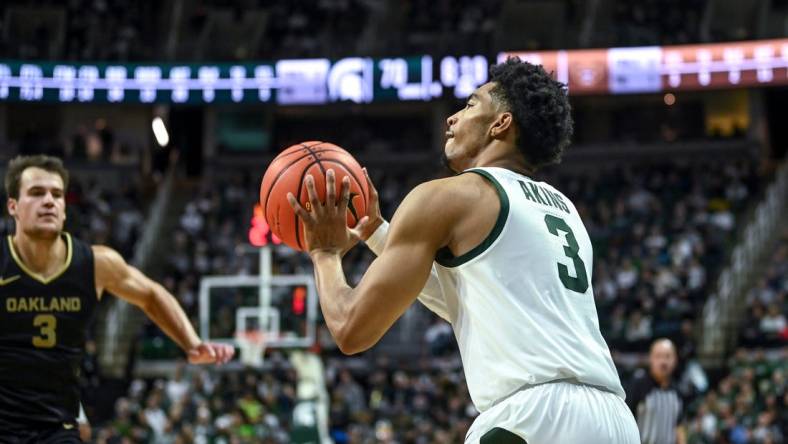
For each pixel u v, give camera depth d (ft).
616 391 9.34
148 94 72.74
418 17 83.71
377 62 71.56
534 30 82.33
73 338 14.08
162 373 59.00
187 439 43.24
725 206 71.61
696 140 80.28
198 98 72.84
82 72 72.43
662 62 70.08
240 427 45.01
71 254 14.17
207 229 72.69
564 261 9.31
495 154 9.81
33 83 71.82
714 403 46.57
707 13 82.28
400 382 52.31
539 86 9.75
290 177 9.84
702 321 60.49
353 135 84.74
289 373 51.52
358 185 10.02
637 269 64.08
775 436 44.78
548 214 9.45
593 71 70.13
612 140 83.76
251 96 72.69
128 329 64.59
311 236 9.41
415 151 83.46
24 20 81.41
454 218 9.03
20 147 78.95
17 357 13.65
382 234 10.47
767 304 58.39
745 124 81.66
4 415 13.56
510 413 8.77
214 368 53.67
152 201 81.87
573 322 9.14
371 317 8.83
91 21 81.61
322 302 9.12
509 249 9.07
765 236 67.67
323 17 85.10
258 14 84.69
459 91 70.28
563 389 8.82
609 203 73.67
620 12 82.38
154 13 84.79
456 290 9.43
